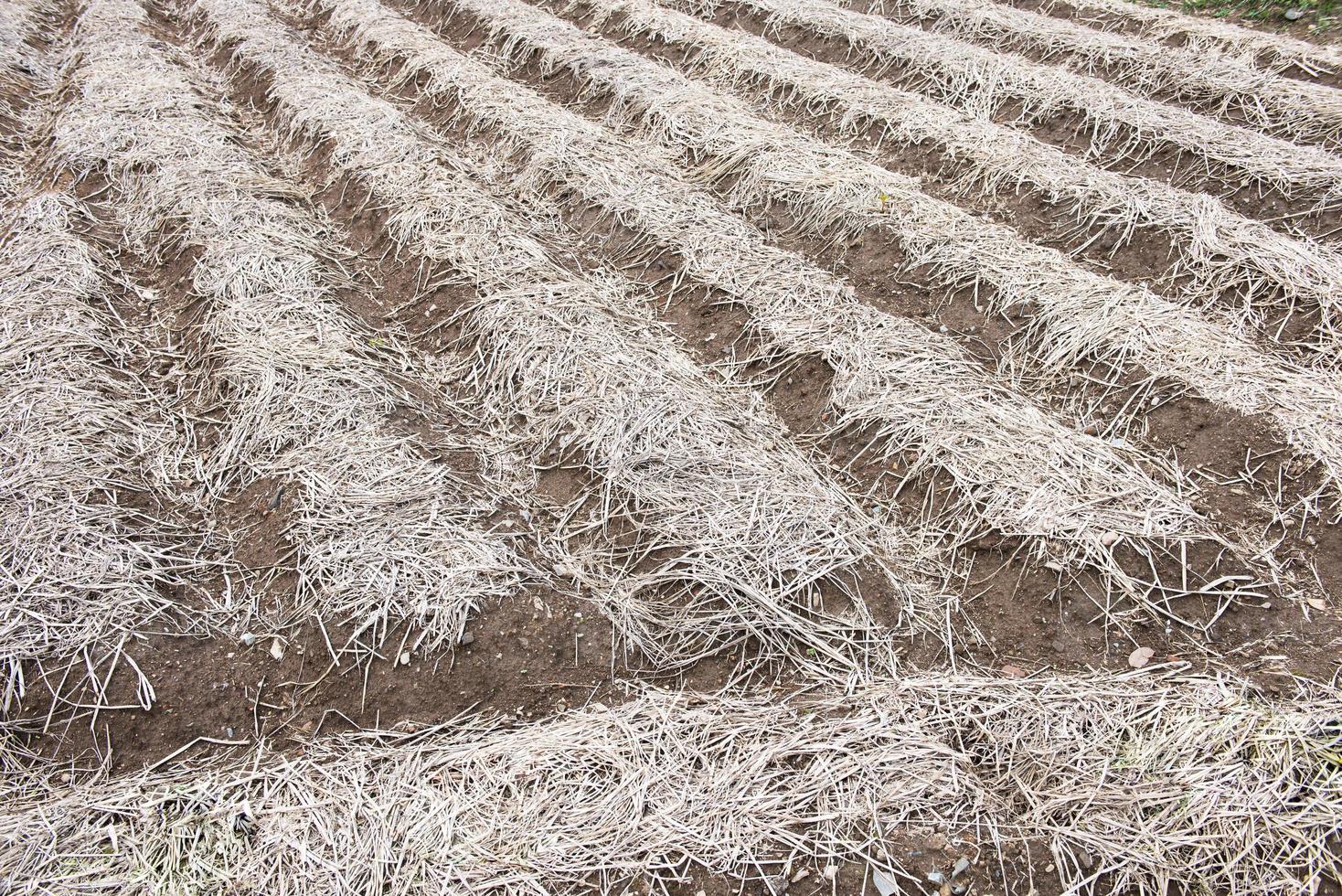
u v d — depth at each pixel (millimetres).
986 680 2812
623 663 2930
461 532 3254
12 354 3963
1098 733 2588
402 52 7203
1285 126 5281
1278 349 3865
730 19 7465
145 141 5773
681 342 4328
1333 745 2463
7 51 7430
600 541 3322
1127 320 3959
